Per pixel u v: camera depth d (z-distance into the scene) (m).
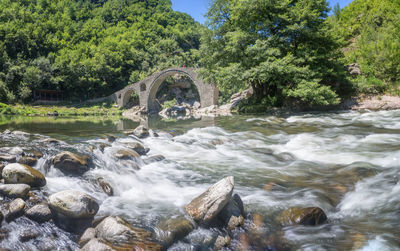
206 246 4.04
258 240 4.16
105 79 77.25
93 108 61.62
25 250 3.75
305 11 21.64
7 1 98.50
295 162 8.40
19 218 4.37
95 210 4.70
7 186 4.94
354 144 10.01
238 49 22.66
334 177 6.66
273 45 22.42
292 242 4.07
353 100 22.89
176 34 114.12
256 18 24.36
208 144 11.10
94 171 6.86
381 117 16.58
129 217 4.74
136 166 7.78
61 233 4.20
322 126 14.43
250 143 11.27
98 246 3.50
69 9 132.12
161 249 3.78
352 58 30.81
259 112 24.25
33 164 6.71
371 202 5.19
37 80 64.44
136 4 147.12
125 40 93.31
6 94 58.78
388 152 8.50
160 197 5.82
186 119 25.11
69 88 72.56
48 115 42.56
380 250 3.71
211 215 4.51
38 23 90.12
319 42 24.64
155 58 88.81
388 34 29.80
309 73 21.62
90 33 106.31
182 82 69.31
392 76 25.08
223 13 25.80
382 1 41.69
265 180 6.78
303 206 5.07
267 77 21.08
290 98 23.89
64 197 4.45
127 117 36.50
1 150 7.25
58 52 82.00
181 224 4.41
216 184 5.00
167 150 10.30
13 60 70.75
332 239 4.09
